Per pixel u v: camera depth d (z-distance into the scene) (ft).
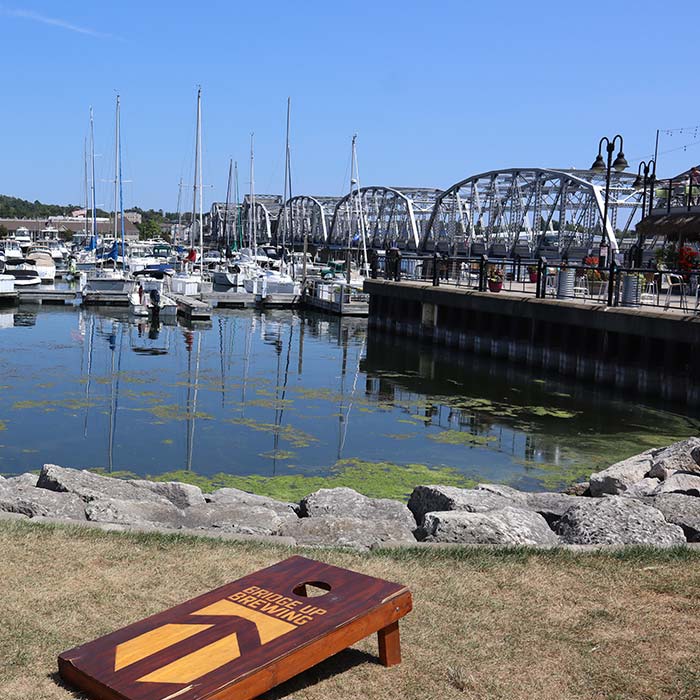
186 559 24.34
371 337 147.95
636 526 28.81
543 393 93.50
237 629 16.25
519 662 18.52
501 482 56.54
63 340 125.59
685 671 18.22
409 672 17.92
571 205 273.95
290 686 17.16
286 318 175.42
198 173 221.87
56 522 27.50
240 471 57.11
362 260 338.75
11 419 70.44
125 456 60.13
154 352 116.06
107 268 238.68
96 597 21.42
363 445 66.23
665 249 131.64
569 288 107.14
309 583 18.29
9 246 364.17
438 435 70.90
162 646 15.89
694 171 118.42
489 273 131.85
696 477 37.73
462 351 129.08
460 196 335.67
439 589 22.52
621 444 69.10
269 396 85.66
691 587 22.93
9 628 19.47
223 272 236.63
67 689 16.65
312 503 33.42
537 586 22.89
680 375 86.22
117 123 243.40
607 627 20.39
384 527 28.68
